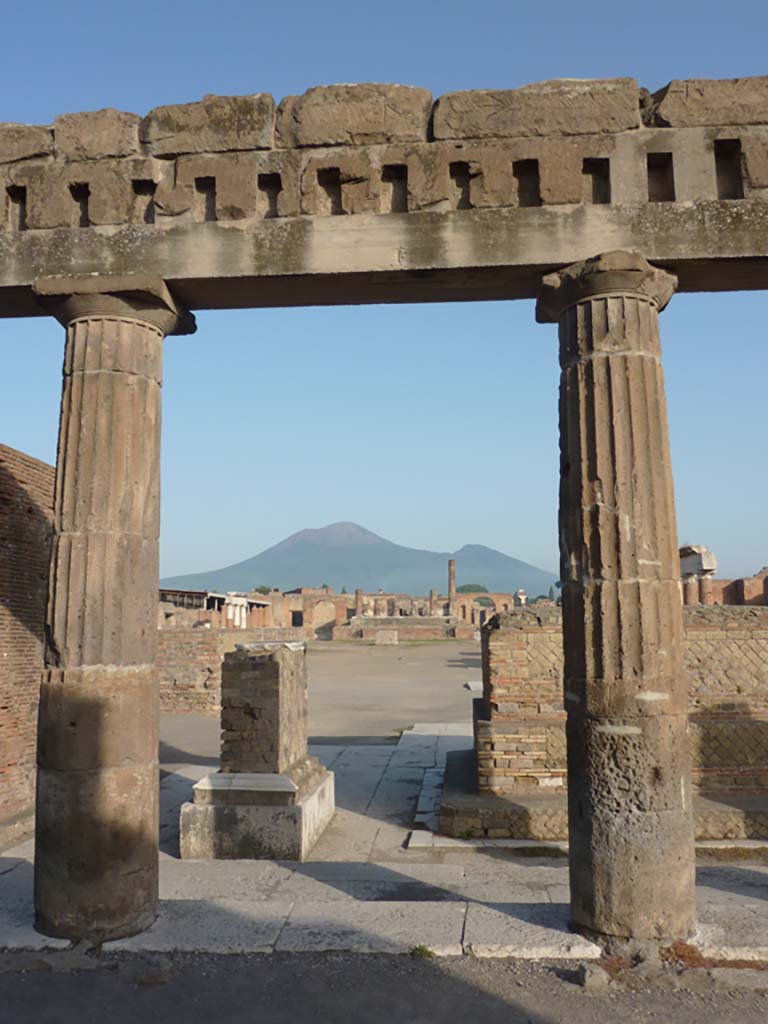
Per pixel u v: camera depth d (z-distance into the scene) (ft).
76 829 22.15
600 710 21.70
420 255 23.89
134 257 24.67
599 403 22.84
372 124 24.47
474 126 24.25
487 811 36.17
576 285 23.31
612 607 21.98
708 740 37.78
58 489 23.88
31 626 40.70
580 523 22.75
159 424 25.35
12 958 21.07
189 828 34.32
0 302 26.20
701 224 23.34
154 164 25.05
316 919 22.98
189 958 21.06
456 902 24.25
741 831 34.55
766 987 19.36
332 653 167.12
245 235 24.41
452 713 80.89
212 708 82.28
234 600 194.59
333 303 26.61
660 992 19.17
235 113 24.81
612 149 23.89
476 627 220.64
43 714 22.93
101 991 19.49
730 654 39.09
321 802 38.27
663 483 22.81
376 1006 18.70
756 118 23.72
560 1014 18.29
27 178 25.41
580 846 21.81
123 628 23.18
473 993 19.20
